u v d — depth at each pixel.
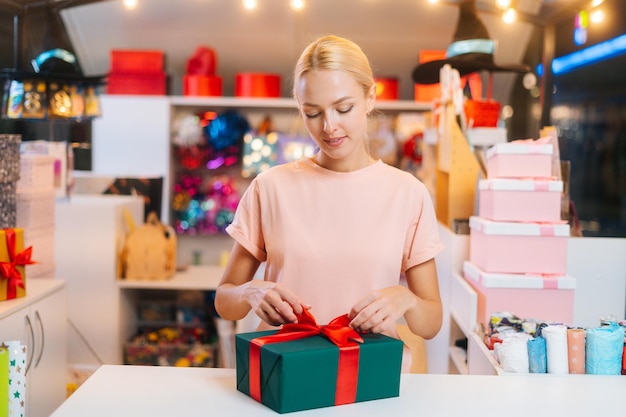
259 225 2.14
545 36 4.36
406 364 2.11
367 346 1.71
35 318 3.20
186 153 5.83
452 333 3.42
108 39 5.88
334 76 1.88
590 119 5.86
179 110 5.99
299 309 1.83
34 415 3.20
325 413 1.65
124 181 5.52
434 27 5.72
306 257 2.05
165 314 5.23
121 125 5.73
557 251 2.90
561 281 2.86
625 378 1.97
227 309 2.05
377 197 2.08
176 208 5.86
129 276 4.84
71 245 4.74
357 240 2.05
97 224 4.73
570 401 1.79
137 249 4.84
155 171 5.75
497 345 2.43
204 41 5.91
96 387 1.80
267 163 5.77
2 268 3.02
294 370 1.63
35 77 4.16
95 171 5.76
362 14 5.65
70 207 4.72
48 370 3.36
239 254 2.18
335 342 1.71
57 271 4.75
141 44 5.94
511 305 2.87
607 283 3.17
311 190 2.08
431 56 5.56
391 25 5.72
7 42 4.27
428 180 4.39
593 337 2.25
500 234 2.90
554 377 1.96
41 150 4.73
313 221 2.07
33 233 3.72
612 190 6.14
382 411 1.68
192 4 5.58
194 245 6.09
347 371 1.70
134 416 1.63
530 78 5.76
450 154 3.56
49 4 4.30
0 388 2.11
